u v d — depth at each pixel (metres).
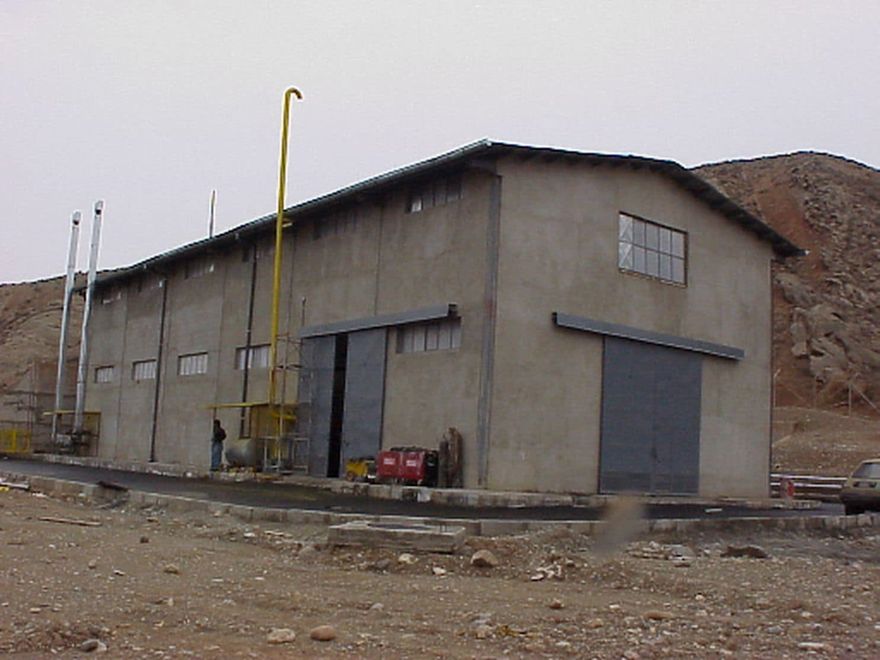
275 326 26.80
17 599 7.42
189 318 33.88
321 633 6.59
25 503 16.86
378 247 24.70
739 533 16.73
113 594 7.90
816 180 98.88
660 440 24.38
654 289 24.59
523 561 10.61
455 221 22.44
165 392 34.78
